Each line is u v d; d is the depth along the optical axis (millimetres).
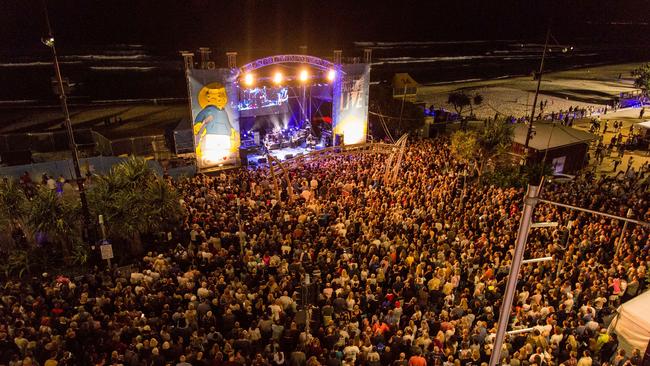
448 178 24891
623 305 12391
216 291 13297
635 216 20094
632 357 11258
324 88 40406
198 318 12688
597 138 34031
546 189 24984
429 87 82750
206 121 30969
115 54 142000
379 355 11328
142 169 20000
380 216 19125
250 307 12781
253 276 14555
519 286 14766
